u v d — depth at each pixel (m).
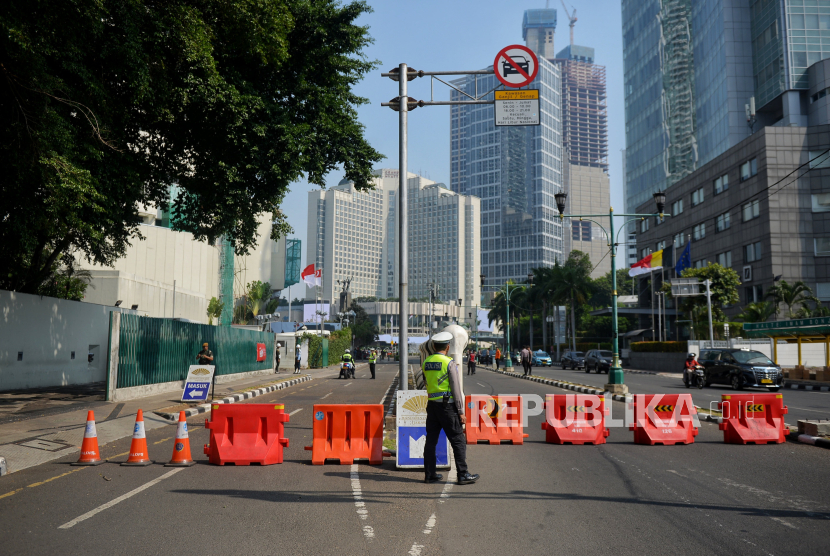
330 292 173.38
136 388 19.09
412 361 75.12
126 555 4.84
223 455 8.96
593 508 6.41
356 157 19.27
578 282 75.62
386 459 9.48
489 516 6.08
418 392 8.85
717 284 48.19
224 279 65.50
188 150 18.55
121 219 18.14
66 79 13.24
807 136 55.91
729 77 75.75
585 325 98.38
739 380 26.31
